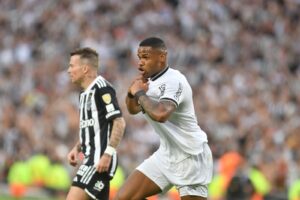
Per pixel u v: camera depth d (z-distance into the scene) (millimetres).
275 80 71250
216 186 51188
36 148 60938
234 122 62844
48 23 82375
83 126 26453
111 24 79688
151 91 24562
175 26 79125
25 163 59188
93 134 26219
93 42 76125
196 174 25594
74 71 26547
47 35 80875
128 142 58625
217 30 78562
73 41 77875
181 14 80188
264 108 64312
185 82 24750
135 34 78062
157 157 26078
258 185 50375
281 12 82750
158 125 25375
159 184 26016
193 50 74375
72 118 63875
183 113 25078
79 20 80562
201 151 25547
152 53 24656
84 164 26141
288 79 72250
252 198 49469
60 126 63375
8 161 60469
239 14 81562
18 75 74188
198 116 63656
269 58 76000
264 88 68875
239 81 69062
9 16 84750
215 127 62156
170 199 51000
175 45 75438
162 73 24781
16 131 63312
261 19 81125
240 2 82750
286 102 66562
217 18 80375
